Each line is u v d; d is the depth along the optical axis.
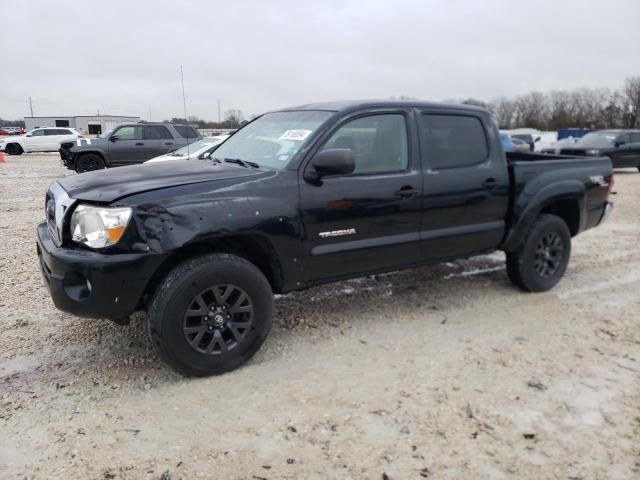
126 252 3.19
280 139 4.09
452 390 3.38
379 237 4.11
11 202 11.16
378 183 4.02
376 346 4.02
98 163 16.81
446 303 4.93
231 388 3.39
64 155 17.64
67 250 3.31
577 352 3.94
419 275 5.77
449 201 4.41
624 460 2.74
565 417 3.11
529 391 3.38
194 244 3.54
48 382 3.46
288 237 3.64
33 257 6.46
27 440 2.87
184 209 3.29
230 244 3.72
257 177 3.60
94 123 72.00
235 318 3.58
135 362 3.73
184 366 3.40
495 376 3.56
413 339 4.14
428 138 4.35
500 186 4.71
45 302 4.86
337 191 3.84
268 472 2.63
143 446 2.82
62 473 2.61
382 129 4.15
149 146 17.14
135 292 3.24
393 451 2.78
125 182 3.50
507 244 4.91
